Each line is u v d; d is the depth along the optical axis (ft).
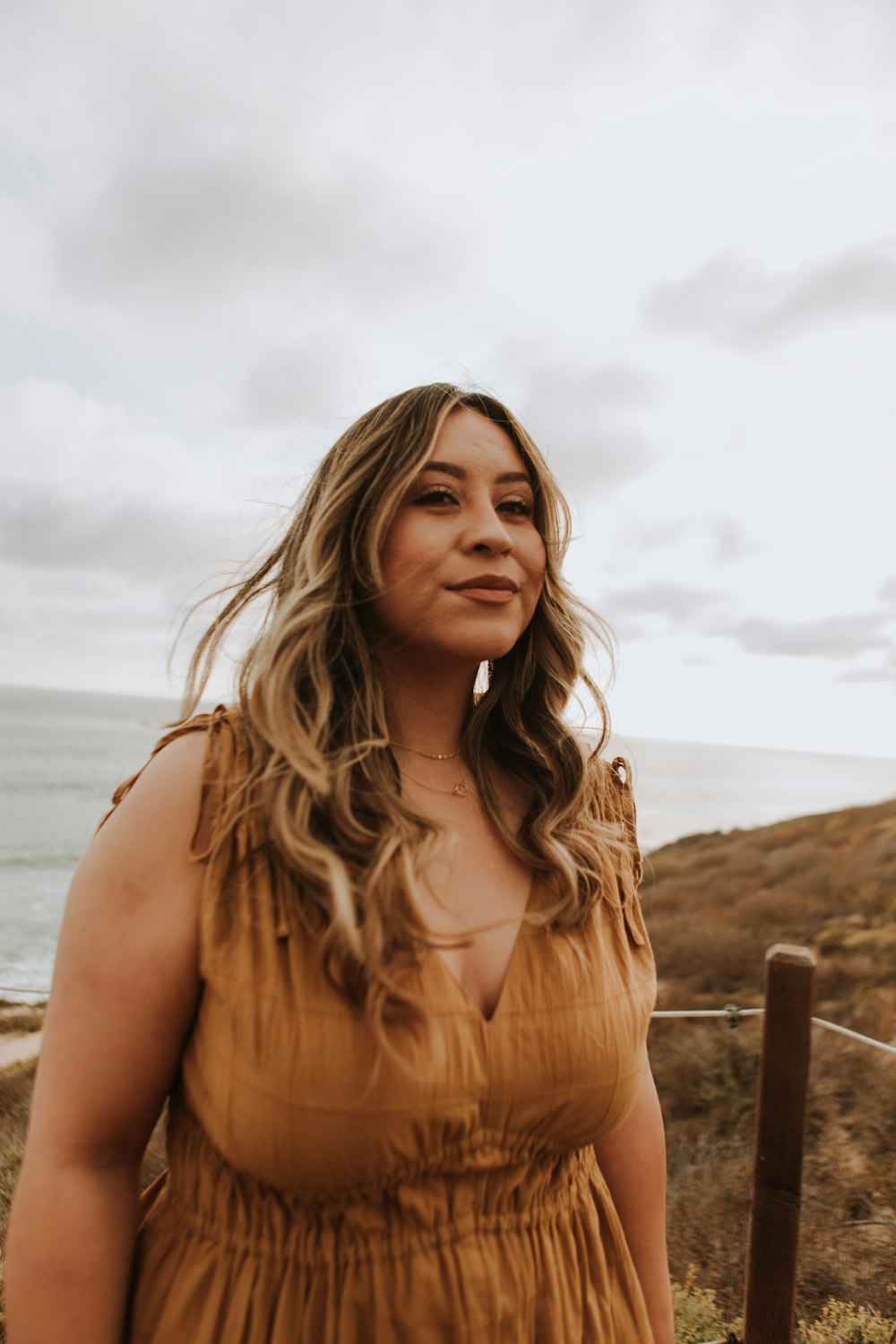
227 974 2.94
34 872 113.60
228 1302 3.06
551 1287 3.35
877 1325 10.64
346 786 3.20
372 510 3.56
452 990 3.12
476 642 3.54
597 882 3.79
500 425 3.92
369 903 2.94
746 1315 6.77
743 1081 22.27
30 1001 30.30
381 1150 2.91
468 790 3.97
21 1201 2.93
